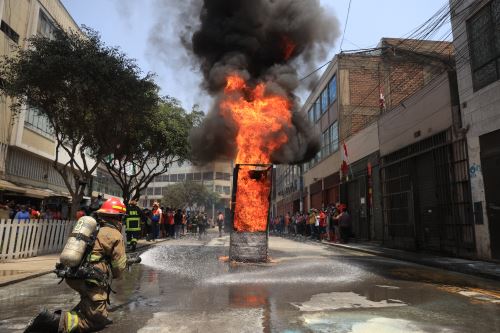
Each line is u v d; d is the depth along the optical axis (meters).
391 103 24.19
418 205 16.19
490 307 5.70
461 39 13.23
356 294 6.55
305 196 38.88
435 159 14.72
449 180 13.82
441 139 14.45
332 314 5.14
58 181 30.38
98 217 4.60
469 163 12.78
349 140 24.95
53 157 28.05
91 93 13.62
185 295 6.34
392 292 6.78
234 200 11.10
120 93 14.10
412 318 4.98
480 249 12.12
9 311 5.30
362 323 4.70
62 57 13.06
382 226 18.91
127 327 4.49
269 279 8.01
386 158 19.36
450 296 6.52
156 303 5.75
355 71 26.59
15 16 21.55
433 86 14.90
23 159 24.42
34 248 11.80
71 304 5.72
